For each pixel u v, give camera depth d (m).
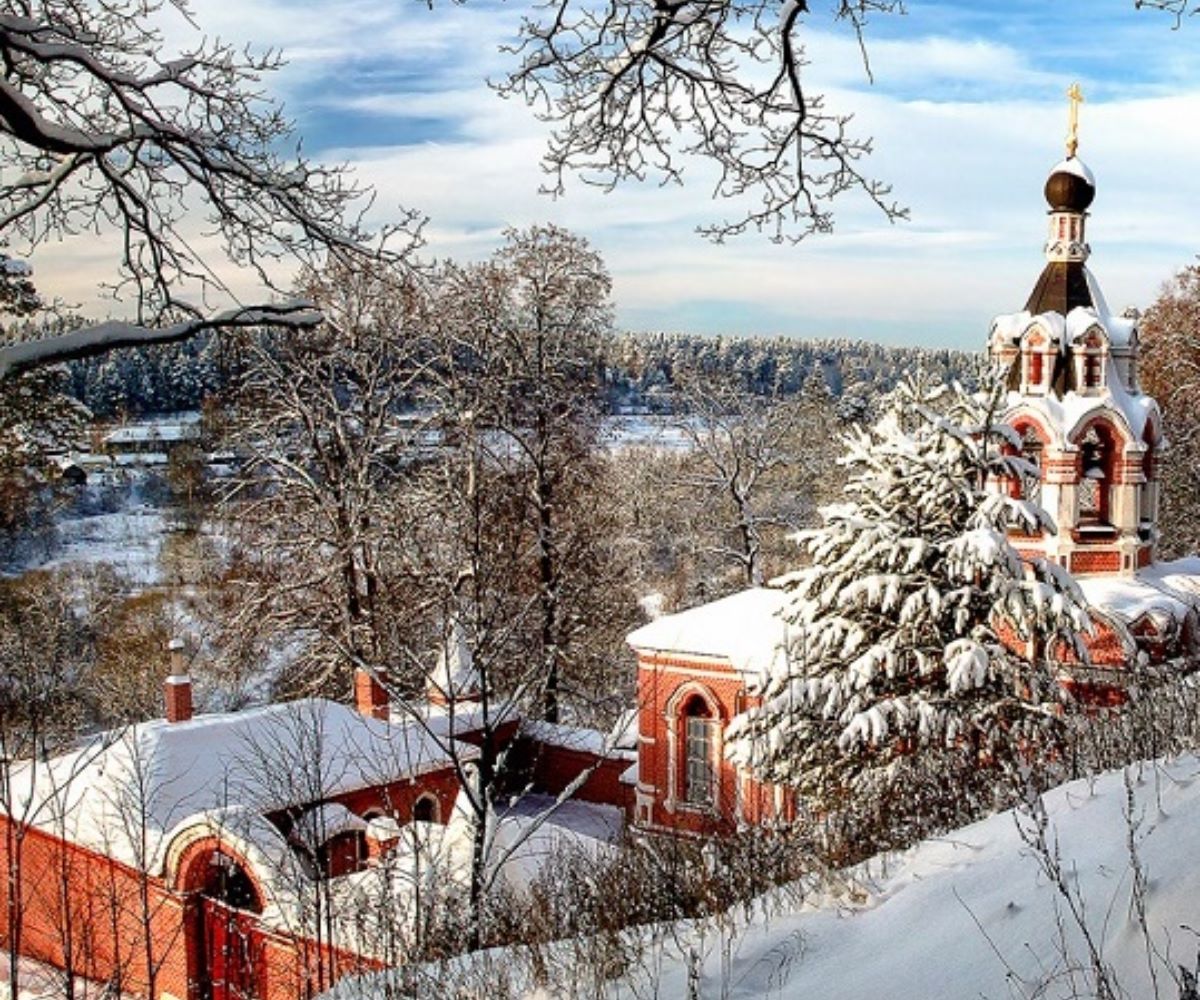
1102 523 26.08
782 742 18.62
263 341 33.09
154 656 37.50
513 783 31.67
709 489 46.56
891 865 9.99
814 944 8.47
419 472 33.84
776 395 45.66
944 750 17.23
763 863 11.77
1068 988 6.45
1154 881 7.05
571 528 30.72
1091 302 26.44
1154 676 17.09
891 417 19.88
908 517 19.27
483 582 18.72
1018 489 22.28
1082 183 26.05
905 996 7.09
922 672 17.95
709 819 19.56
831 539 19.22
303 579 35.06
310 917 17.00
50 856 23.41
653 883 11.82
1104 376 25.70
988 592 18.11
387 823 21.61
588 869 15.43
